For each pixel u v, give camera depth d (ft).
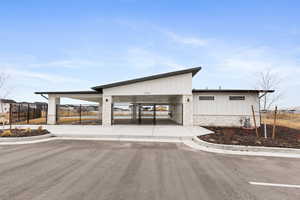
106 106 46.68
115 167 15.08
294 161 17.58
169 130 36.70
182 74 45.42
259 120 46.21
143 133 32.53
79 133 32.14
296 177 13.50
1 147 22.95
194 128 40.42
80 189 10.96
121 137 30.40
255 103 46.73
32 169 14.52
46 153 19.77
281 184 12.20
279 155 19.76
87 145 24.22
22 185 11.53
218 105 47.37
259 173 14.21
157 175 13.39
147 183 11.92
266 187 11.69
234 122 46.70
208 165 16.06
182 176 13.29
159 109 136.36
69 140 27.96
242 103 47.09
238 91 46.29
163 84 45.57
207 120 47.19
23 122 55.16
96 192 10.57
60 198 9.87
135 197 10.03
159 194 10.41
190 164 16.24
